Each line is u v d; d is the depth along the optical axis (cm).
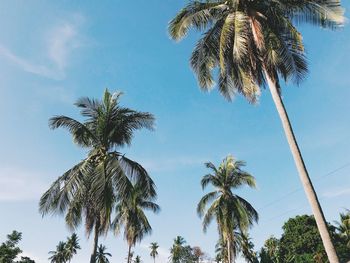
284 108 1362
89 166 1894
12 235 6894
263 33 1441
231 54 1606
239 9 1566
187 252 10888
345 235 5591
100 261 8238
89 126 2122
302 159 1260
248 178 3391
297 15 1542
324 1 1437
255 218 3369
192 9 1675
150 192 1953
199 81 1702
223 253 5144
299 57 1537
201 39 1662
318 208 1164
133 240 3519
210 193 3481
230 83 1720
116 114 2052
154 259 10225
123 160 1933
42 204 1856
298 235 6141
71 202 1847
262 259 7131
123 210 2848
